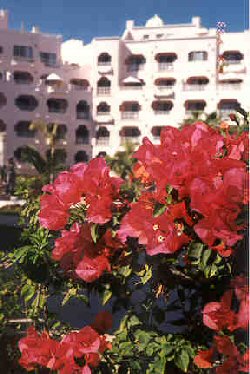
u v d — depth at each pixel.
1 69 60.62
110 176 3.09
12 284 4.59
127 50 61.97
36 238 3.63
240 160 3.04
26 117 59.06
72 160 60.28
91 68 62.84
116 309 3.16
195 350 2.94
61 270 3.60
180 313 3.54
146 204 2.88
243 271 2.76
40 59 62.31
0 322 4.45
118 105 61.03
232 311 2.69
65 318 6.43
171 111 60.03
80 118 61.03
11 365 4.39
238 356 2.65
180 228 2.78
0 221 20.64
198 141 3.00
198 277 2.98
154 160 3.03
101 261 2.95
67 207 3.05
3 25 62.31
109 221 2.97
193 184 2.64
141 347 2.95
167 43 60.28
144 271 3.10
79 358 2.98
